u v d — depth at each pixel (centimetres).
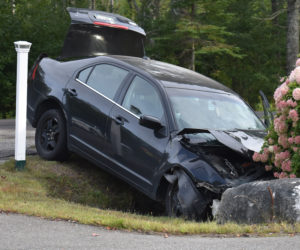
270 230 772
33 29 4625
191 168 998
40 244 700
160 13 5456
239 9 5678
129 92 1206
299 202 809
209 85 1282
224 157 1037
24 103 1317
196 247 689
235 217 874
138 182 1120
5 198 1055
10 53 4366
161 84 1166
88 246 697
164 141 1077
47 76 1418
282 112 1026
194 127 1094
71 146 1309
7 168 1314
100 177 1352
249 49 5722
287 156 1014
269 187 847
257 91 6116
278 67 6019
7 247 677
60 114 1356
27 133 2127
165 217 1023
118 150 1172
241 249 668
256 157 1021
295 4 4178
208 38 4906
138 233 802
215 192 955
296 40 4184
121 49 1702
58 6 5303
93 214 941
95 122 1240
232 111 1209
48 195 1188
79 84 1325
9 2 4756
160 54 5138
